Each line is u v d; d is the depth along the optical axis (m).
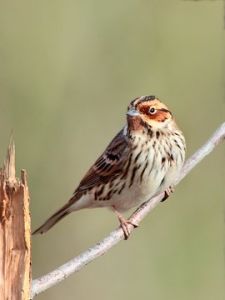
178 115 16.77
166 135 10.79
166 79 16.70
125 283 16.44
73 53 16.30
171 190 10.88
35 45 16.25
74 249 16.70
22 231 7.43
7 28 16.20
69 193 16.23
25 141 16.09
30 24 16.25
